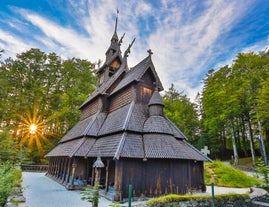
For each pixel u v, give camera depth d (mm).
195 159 11727
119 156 9383
